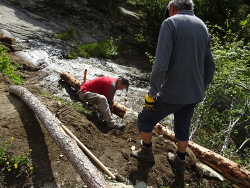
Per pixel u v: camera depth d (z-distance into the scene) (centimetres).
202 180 293
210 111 483
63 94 506
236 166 303
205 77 260
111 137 344
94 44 838
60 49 765
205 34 226
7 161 255
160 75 207
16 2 972
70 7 1009
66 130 309
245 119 477
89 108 444
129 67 815
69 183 252
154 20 1011
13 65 579
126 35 994
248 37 839
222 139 516
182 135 261
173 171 288
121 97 591
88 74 657
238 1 926
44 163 267
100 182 217
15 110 333
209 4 912
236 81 445
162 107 241
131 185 263
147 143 277
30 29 822
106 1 1040
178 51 215
